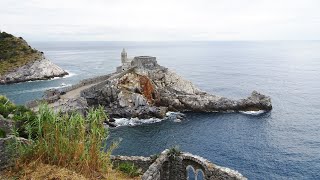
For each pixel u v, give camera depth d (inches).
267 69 7490.2
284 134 2556.6
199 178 1692.9
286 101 3801.7
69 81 5315.0
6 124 756.6
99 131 722.2
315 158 2076.8
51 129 681.6
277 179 1784.0
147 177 780.0
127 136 2492.6
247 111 3260.3
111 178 712.4
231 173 818.8
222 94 4315.9
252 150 2209.6
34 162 645.9
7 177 612.4
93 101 3063.5
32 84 4987.7
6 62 5551.2
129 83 3245.6
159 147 2265.0
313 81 5521.7
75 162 669.3
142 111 3029.0
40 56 6008.9
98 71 6776.6
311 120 2962.6
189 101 3304.6
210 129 2682.1
